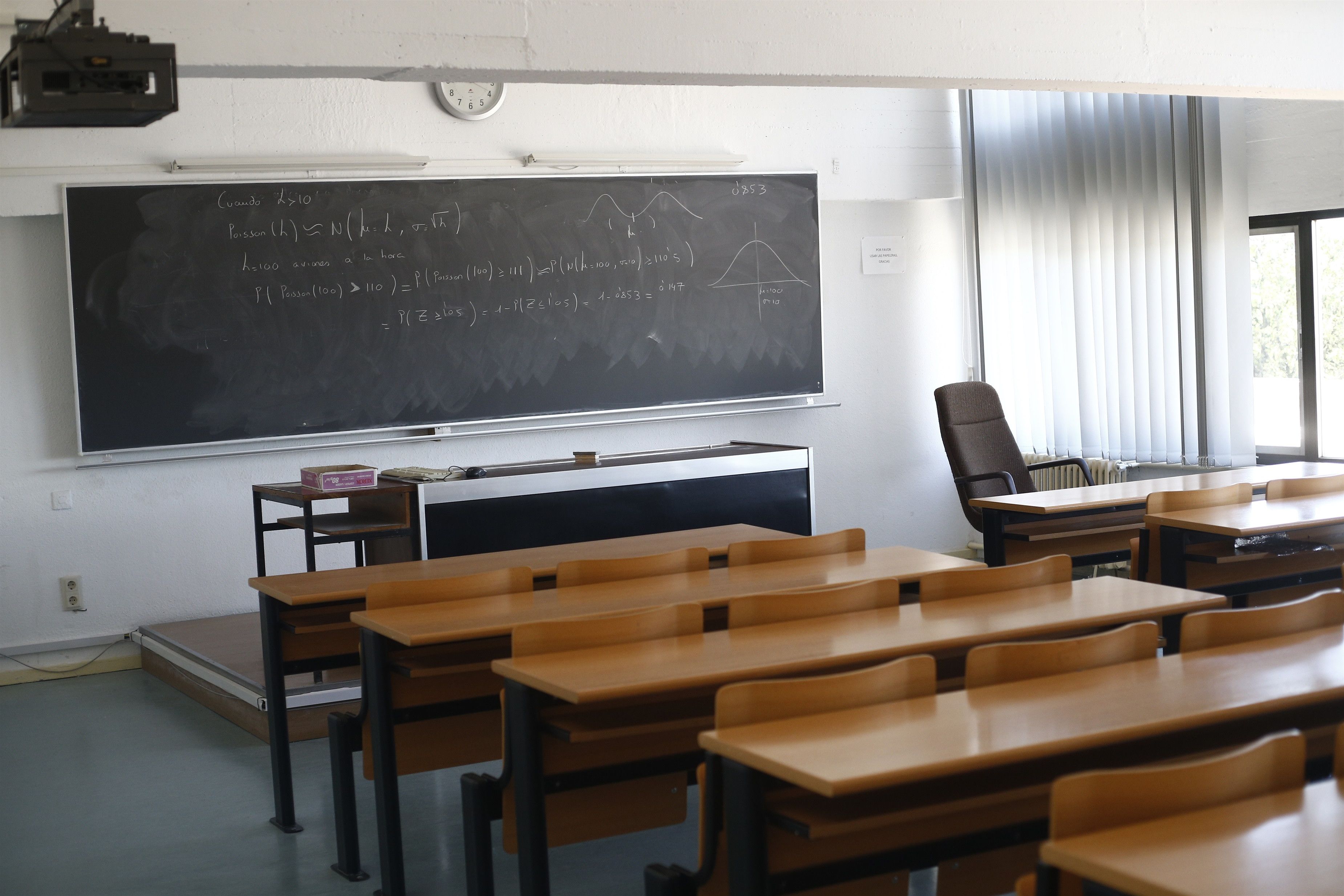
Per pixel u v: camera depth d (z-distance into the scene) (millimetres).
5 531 5418
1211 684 2150
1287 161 5977
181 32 3457
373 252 5867
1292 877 1385
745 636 2691
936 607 2938
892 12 4250
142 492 5648
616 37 3908
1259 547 4094
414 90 5969
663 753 2637
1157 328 6191
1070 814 1539
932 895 3021
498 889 3088
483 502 5230
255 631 5465
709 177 6559
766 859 1921
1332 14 4875
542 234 6207
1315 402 6055
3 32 3834
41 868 3363
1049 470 6820
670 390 6555
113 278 5418
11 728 4773
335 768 3229
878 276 7199
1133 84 4613
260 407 5711
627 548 4074
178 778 4105
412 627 2840
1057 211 6645
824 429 7109
